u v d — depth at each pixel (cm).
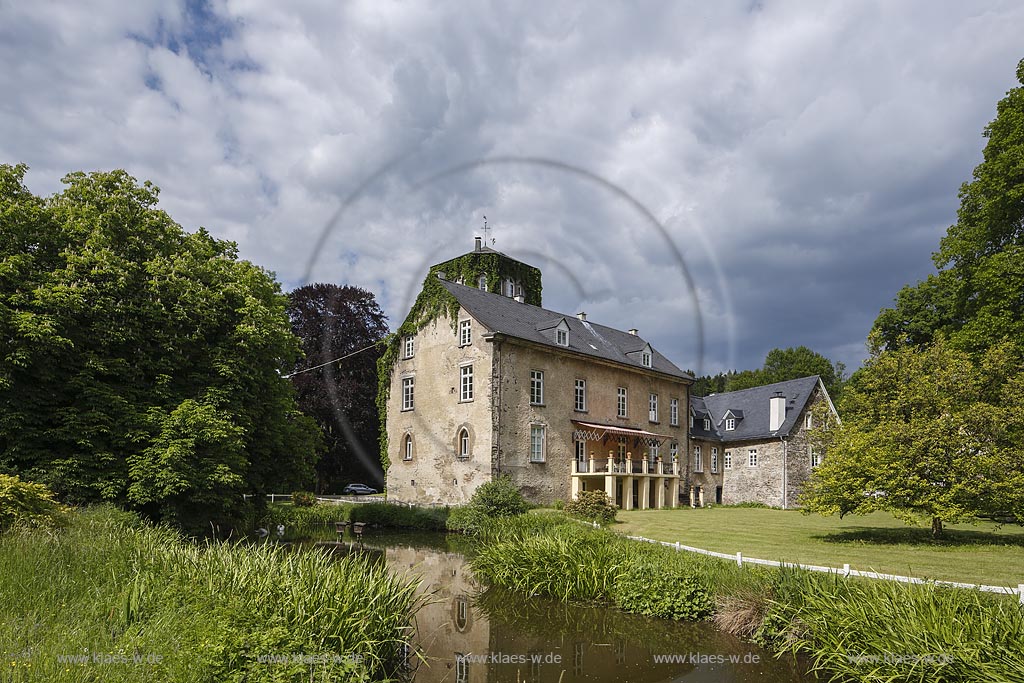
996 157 1962
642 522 1975
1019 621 605
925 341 2920
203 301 1521
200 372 1527
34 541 782
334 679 554
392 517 2288
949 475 1319
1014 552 1257
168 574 742
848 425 1526
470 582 1277
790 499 3150
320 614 654
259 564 794
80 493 1230
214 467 1357
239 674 513
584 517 1886
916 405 1430
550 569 1154
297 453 1778
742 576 962
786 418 3284
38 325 1188
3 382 1158
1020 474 1265
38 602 631
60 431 1241
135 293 1440
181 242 1680
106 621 607
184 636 556
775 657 772
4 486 904
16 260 1243
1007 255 1880
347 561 865
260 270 1883
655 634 889
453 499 2439
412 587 845
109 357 1361
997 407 1350
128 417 1312
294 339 1855
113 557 800
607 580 1080
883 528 1759
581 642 867
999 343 1553
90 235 1398
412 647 809
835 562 1114
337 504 2505
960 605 667
